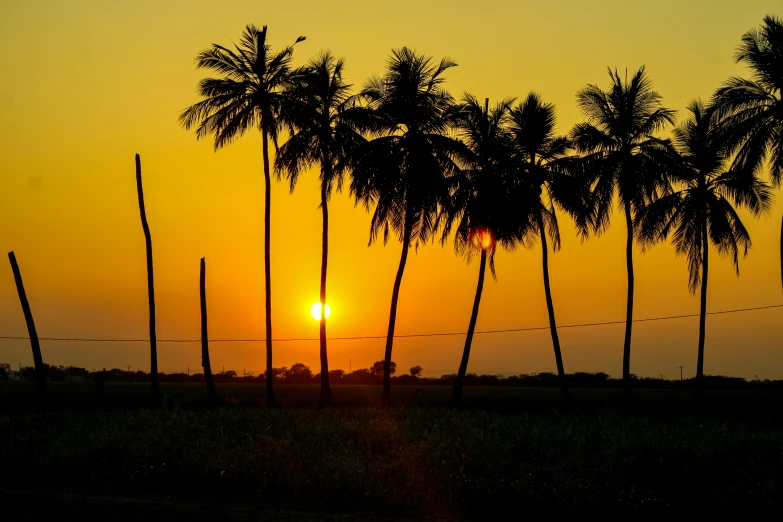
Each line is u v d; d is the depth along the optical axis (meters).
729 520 16.38
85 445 23.91
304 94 52.31
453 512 17.20
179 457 21.98
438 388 109.88
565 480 18.53
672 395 77.69
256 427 27.84
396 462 20.64
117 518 16.41
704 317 55.59
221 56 52.03
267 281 53.62
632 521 16.48
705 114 53.31
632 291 52.94
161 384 111.06
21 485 20.72
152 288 53.19
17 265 51.00
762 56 45.03
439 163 52.25
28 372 116.06
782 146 45.00
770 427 33.75
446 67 52.16
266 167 54.03
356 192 51.56
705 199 55.16
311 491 18.72
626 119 52.72
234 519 16.34
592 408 50.22
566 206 53.72
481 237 54.09
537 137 55.00
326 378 53.44
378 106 52.81
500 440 23.73
